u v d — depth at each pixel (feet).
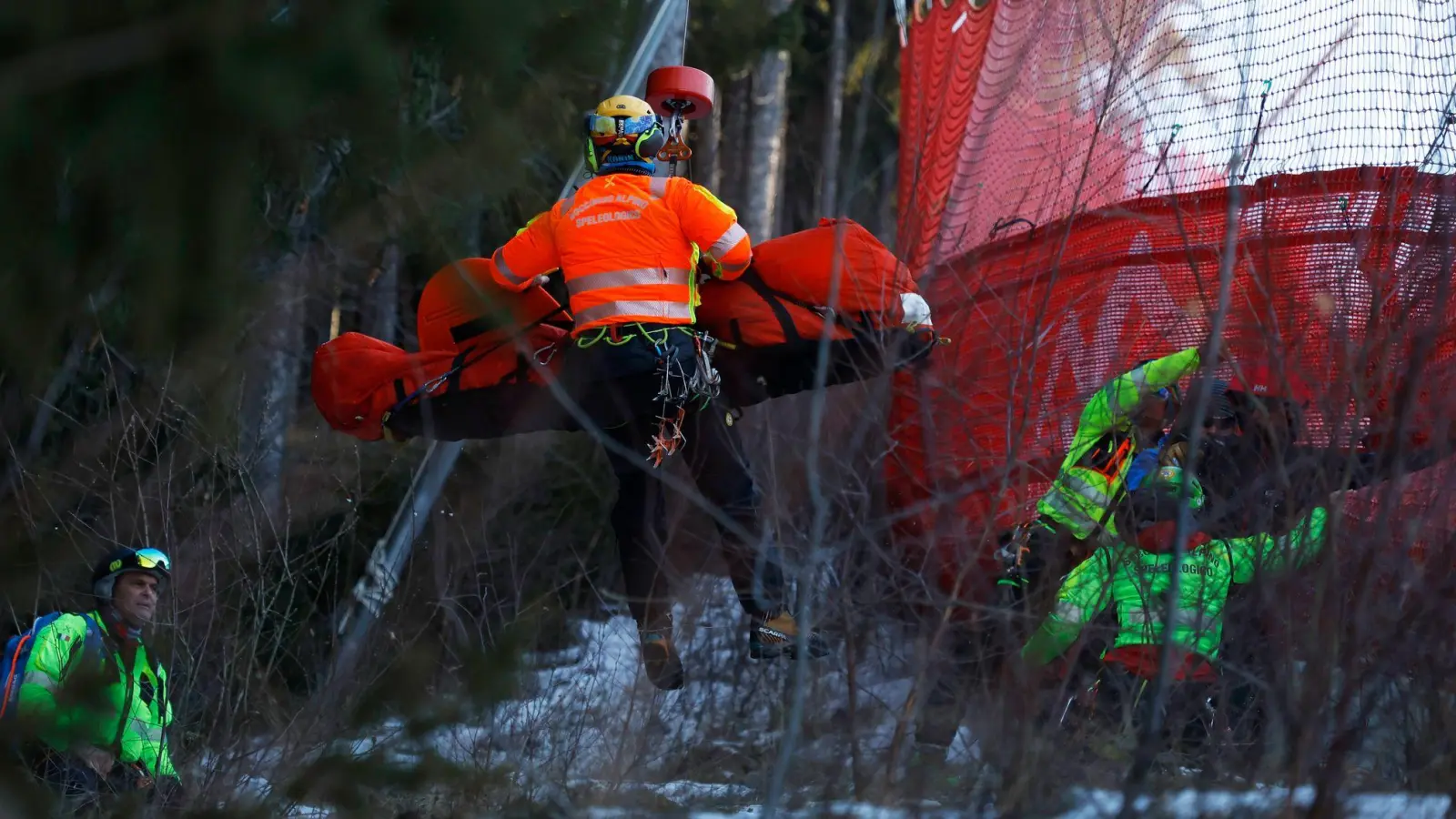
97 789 31.99
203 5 14.28
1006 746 33.60
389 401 48.21
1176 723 37.63
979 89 70.54
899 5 83.15
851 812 33.04
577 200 44.70
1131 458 43.55
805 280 47.06
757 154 136.05
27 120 13.94
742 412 47.57
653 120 45.70
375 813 29.68
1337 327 41.24
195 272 16.03
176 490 39.40
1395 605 34.30
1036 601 38.60
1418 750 34.60
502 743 36.86
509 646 29.35
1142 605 38.65
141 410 26.43
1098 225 56.75
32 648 30.94
